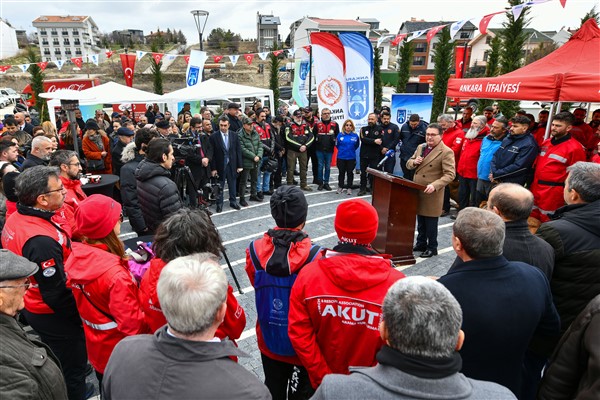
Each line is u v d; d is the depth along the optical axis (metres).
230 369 1.23
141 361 1.23
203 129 7.28
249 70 35.75
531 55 27.92
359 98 9.07
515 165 5.22
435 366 1.04
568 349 1.54
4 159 4.16
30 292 2.34
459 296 1.62
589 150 7.10
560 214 2.37
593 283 2.14
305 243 2.04
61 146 7.88
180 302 1.20
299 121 8.33
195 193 6.49
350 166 8.14
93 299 2.00
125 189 4.10
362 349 1.73
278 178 8.74
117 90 9.94
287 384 2.22
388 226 4.58
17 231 2.34
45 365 1.57
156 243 2.00
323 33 8.71
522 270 1.69
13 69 37.00
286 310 2.00
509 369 1.64
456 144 6.76
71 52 65.25
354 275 1.65
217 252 2.05
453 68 16.20
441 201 4.85
